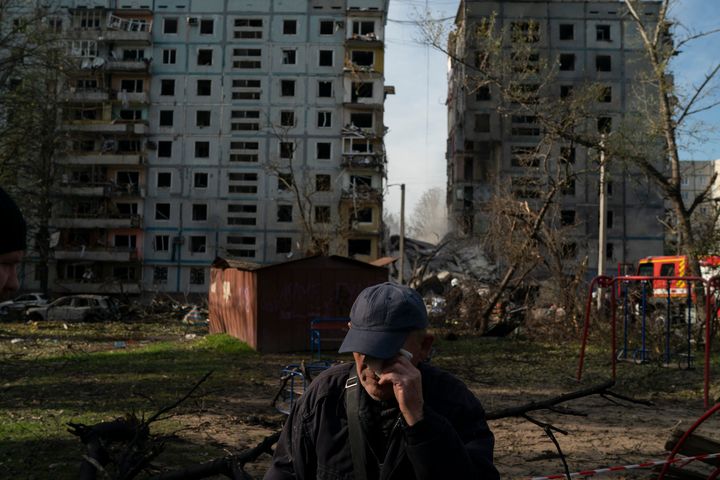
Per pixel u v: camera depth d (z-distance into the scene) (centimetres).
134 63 5700
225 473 238
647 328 1886
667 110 1956
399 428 196
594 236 5591
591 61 5834
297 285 2025
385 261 2170
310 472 221
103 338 2523
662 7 1952
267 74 5819
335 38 5847
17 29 2852
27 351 1969
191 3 5872
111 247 5591
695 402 1177
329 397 219
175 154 5769
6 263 140
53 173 3947
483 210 2609
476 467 196
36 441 772
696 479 499
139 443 262
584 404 1148
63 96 3894
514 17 5912
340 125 5778
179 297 5681
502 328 2486
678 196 2030
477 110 5869
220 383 1309
